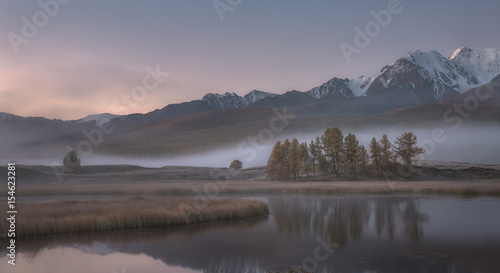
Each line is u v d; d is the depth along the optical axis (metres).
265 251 22.38
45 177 120.06
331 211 42.22
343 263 19.42
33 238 25.59
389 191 74.00
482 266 18.52
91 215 29.52
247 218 36.47
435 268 18.25
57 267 19.02
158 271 18.33
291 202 54.31
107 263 19.80
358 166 126.94
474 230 28.80
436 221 33.56
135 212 30.83
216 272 18.16
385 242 24.64
